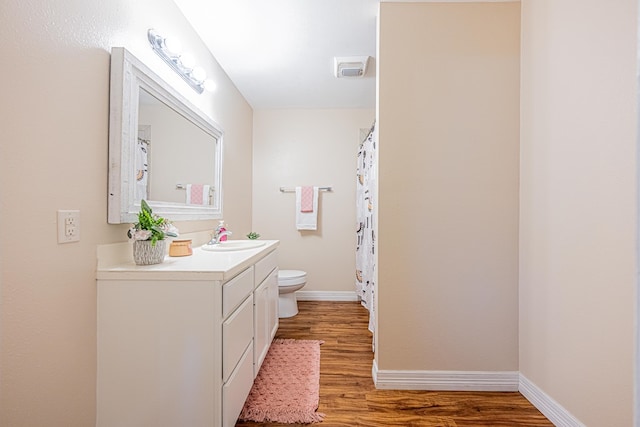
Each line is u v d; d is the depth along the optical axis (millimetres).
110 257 1223
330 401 1604
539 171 1534
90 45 1102
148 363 1149
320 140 3496
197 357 1142
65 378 1013
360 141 3457
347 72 2527
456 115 1724
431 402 1603
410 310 1737
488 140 1718
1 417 830
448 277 1729
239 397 1349
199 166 2027
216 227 2266
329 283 3494
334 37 2057
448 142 1727
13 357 852
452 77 1723
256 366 1648
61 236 989
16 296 856
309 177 3504
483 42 1720
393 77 1732
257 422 1437
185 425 1144
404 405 1576
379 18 1734
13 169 840
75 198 1047
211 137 2234
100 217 1166
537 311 1552
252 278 1580
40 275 922
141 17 1407
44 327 938
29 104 880
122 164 1218
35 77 896
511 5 1716
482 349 1729
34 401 912
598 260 1191
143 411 1147
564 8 1358
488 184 1719
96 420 1143
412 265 1734
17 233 854
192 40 1938
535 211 1565
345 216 3490
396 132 1735
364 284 2875
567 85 1341
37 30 898
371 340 2371
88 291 1109
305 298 3496
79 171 1062
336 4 1737
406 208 1734
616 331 1126
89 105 1102
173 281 1146
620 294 1111
